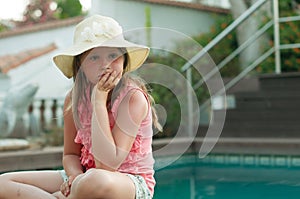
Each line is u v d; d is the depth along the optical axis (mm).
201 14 11258
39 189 2559
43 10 19078
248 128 8156
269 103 8086
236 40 10109
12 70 11266
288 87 8062
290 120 7910
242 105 8273
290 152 6727
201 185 5246
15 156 5582
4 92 9914
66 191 2451
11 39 12234
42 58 11336
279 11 9875
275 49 8938
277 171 6148
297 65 9398
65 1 21000
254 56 9602
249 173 6027
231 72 9562
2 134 8258
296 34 9508
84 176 2314
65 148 2729
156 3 10531
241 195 4699
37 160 5770
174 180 5535
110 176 2314
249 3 10359
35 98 9695
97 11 10242
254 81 8500
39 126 8945
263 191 4887
